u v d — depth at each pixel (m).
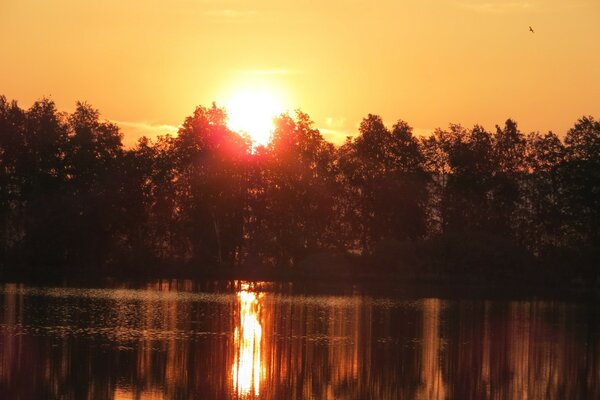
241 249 177.50
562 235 169.62
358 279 160.25
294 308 106.94
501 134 187.12
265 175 177.88
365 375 65.81
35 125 166.38
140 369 64.62
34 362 65.94
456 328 91.75
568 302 125.44
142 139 172.75
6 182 160.62
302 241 173.62
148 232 174.62
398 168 187.38
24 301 106.25
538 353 77.06
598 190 157.00
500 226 179.25
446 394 60.97
